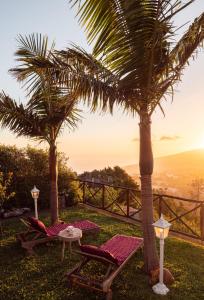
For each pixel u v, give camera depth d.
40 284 4.80
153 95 4.69
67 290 4.60
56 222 8.09
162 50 4.42
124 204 12.05
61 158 11.61
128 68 4.30
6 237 7.23
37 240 6.16
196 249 6.39
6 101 7.27
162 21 3.84
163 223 4.48
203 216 6.89
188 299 4.36
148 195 5.11
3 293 4.55
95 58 4.49
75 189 11.09
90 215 9.34
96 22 4.11
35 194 7.80
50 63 4.55
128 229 7.77
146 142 4.99
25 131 7.69
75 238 5.73
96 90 4.20
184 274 5.16
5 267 5.46
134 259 5.73
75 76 4.32
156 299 4.34
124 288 4.66
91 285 4.40
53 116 7.57
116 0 3.94
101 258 4.40
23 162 10.73
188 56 4.63
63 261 5.68
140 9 3.71
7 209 9.91
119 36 4.17
